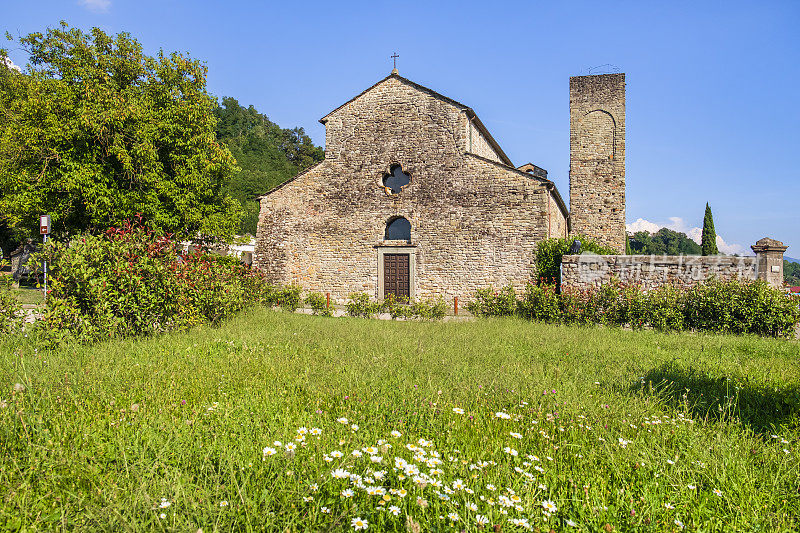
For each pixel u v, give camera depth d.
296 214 20.92
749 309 12.93
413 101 19.83
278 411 4.30
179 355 6.73
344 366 6.23
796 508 2.96
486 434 3.90
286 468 2.99
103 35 20.75
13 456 3.13
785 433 4.14
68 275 7.73
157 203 20.42
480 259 18.80
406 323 13.32
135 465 3.04
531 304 15.47
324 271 20.55
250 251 34.94
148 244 9.06
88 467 3.04
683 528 2.68
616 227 26.12
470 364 6.96
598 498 2.87
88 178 18.78
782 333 12.74
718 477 3.20
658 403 5.04
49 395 4.33
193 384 5.14
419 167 19.67
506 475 3.11
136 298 8.31
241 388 5.15
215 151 22.77
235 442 3.51
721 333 12.71
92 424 3.80
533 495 2.78
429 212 19.45
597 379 6.18
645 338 10.62
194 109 21.75
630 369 6.88
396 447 3.45
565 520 2.59
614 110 26.44
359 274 20.17
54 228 20.44
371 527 2.50
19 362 5.59
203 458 3.19
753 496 3.01
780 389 5.46
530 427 4.09
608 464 3.45
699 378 6.32
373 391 5.01
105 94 19.05
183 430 3.64
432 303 18.62
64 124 18.52
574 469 3.29
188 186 21.78
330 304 18.83
